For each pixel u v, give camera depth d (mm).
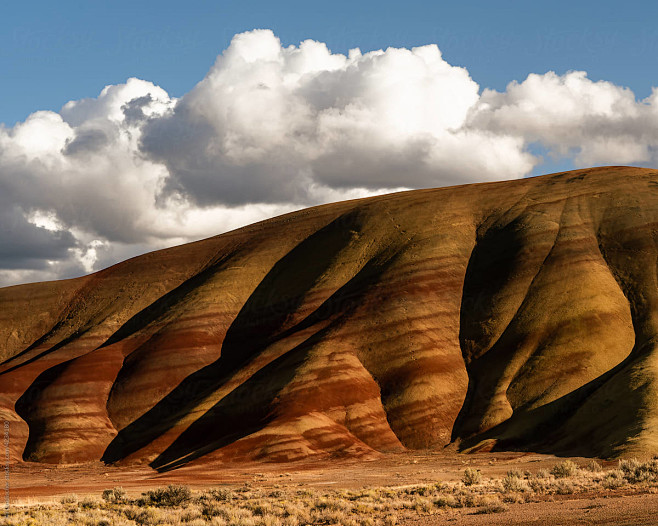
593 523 18469
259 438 76938
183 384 99500
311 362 89250
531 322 91750
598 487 31297
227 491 35000
